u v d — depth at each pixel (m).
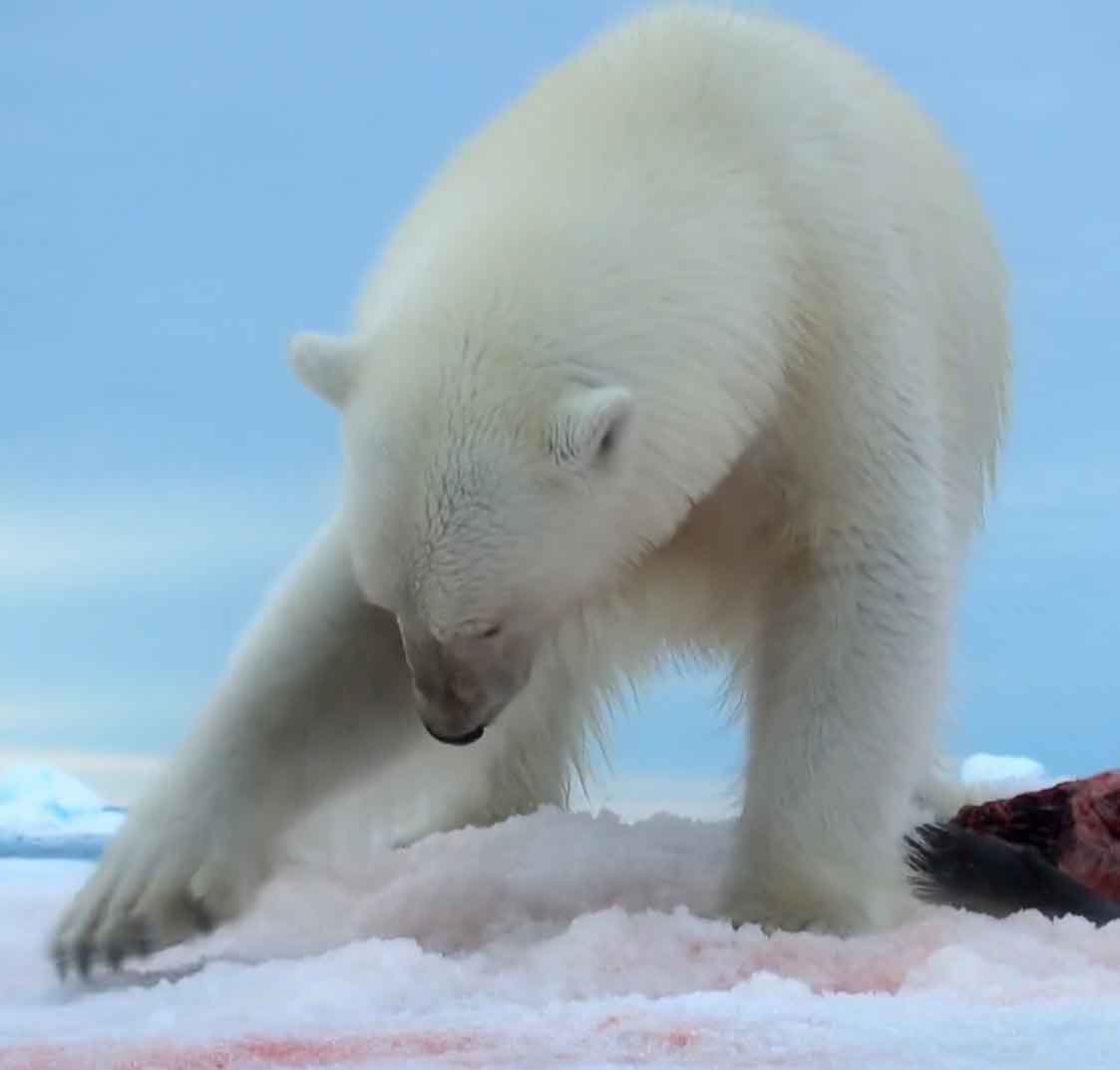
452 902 4.29
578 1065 2.38
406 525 3.64
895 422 4.16
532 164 4.06
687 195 3.96
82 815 8.06
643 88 4.17
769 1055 2.42
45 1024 2.90
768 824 4.11
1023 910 4.28
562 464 3.63
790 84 4.30
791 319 4.08
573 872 4.49
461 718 3.84
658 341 3.81
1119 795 4.72
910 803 4.84
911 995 3.08
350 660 4.22
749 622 4.75
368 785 4.41
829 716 4.14
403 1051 2.49
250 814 4.14
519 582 3.70
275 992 3.22
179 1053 2.49
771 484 4.25
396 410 3.67
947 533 4.35
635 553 4.07
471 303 3.73
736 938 3.73
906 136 4.70
